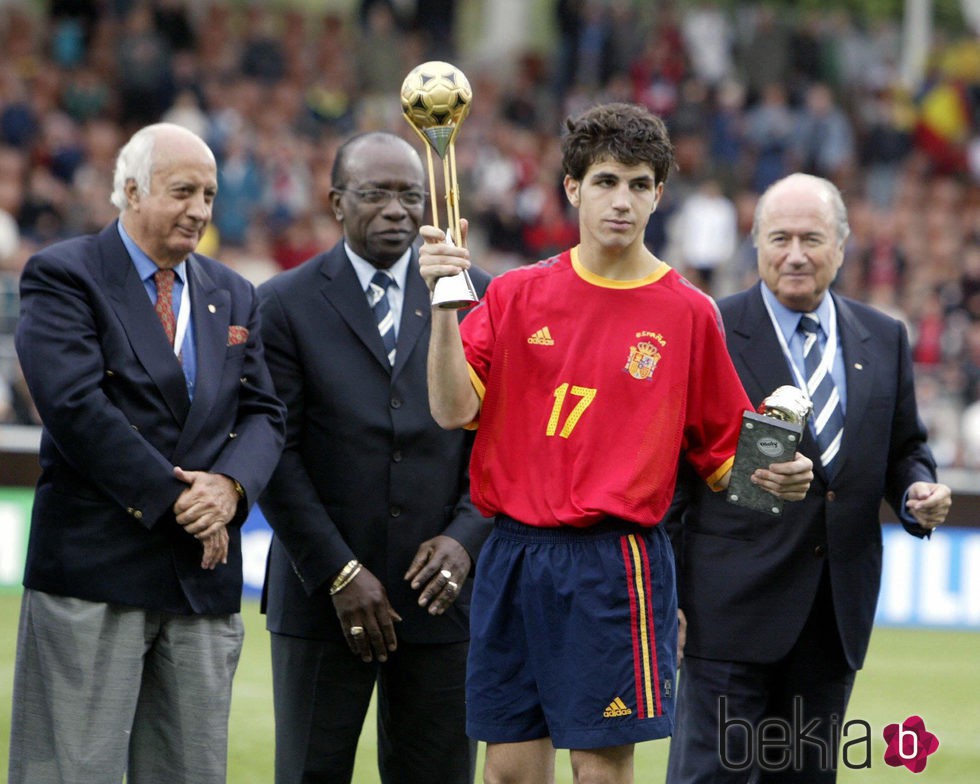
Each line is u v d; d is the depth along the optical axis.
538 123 71.38
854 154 72.19
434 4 73.88
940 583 36.16
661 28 75.62
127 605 16.03
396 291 18.53
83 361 16.00
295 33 71.38
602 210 14.79
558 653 14.88
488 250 63.25
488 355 15.36
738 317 18.53
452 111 14.96
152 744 16.58
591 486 14.84
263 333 18.14
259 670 29.70
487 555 15.34
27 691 16.19
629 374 14.98
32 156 59.56
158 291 16.73
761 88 73.25
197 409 16.42
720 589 17.83
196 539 16.33
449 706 18.09
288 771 18.11
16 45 66.12
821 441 17.97
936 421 46.84
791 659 18.09
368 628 17.53
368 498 17.92
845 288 64.75
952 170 73.75
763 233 18.33
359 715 18.14
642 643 14.79
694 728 17.97
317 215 61.16
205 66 66.31
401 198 18.16
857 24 80.81
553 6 84.56
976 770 23.95
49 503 16.30
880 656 32.78
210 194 16.72
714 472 15.52
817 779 17.98
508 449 15.19
